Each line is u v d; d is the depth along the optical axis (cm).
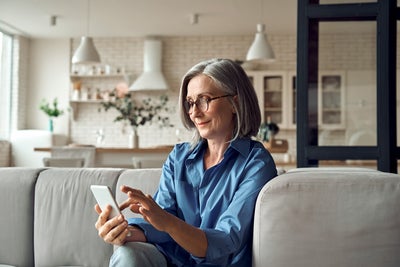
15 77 920
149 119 702
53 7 753
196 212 179
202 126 178
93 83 948
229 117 180
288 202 154
